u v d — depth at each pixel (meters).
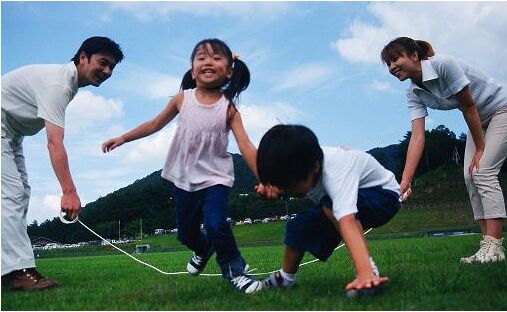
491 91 4.12
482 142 4.12
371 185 2.91
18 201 3.60
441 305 2.22
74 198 3.54
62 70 3.69
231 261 3.07
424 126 4.32
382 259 5.21
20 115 3.70
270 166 2.54
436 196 65.81
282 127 2.61
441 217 54.09
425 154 92.50
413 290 2.61
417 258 5.01
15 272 3.52
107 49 3.73
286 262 2.97
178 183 3.32
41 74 3.66
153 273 5.07
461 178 71.56
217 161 3.27
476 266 3.46
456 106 4.16
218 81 3.27
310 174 2.60
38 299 2.93
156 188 95.25
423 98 4.25
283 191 2.72
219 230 3.02
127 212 92.81
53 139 3.53
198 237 3.51
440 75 4.02
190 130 3.24
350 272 3.84
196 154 3.24
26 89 3.67
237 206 79.75
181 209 3.36
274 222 68.81
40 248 70.19
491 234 4.07
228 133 3.29
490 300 2.27
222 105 3.25
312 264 4.93
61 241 90.31
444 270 3.30
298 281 3.30
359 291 2.51
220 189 3.19
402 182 4.15
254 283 2.93
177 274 4.71
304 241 2.89
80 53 3.75
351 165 2.70
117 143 3.45
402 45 4.08
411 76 4.15
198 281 3.70
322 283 3.13
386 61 4.23
